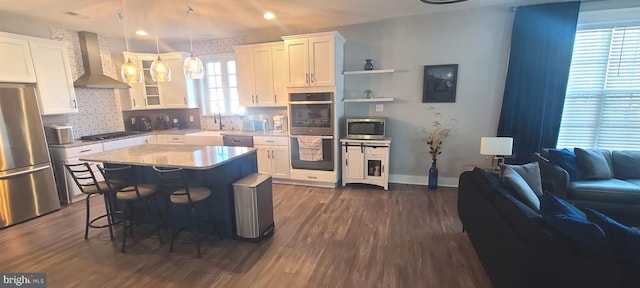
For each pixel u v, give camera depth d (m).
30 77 3.59
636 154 3.20
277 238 2.79
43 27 3.98
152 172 3.01
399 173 4.50
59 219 3.34
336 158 4.24
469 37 3.84
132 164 2.58
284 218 3.25
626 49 3.39
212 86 5.39
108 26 4.16
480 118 3.98
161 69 3.00
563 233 1.40
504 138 3.35
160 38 5.01
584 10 3.37
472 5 3.66
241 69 4.69
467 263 2.32
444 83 4.02
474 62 3.88
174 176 2.38
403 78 4.21
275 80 4.52
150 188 2.75
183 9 3.48
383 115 4.41
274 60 4.48
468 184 2.58
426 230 2.90
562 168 3.14
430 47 4.02
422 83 4.14
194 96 5.36
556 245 1.39
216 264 2.36
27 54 3.56
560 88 3.49
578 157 3.20
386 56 4.23
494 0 3.46
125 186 2.72
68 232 2.99
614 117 3.54
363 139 4.14
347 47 4.39
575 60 3.57
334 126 4.11
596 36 3.46
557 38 3.41
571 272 1.34
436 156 4.25
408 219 3.17
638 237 1.30
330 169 4.27
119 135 4.61
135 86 5.05
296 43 4.10
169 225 3.02
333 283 2.10
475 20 3.78
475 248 2.38
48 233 2.97
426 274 2.18
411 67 4.15
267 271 2.26
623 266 1.29
